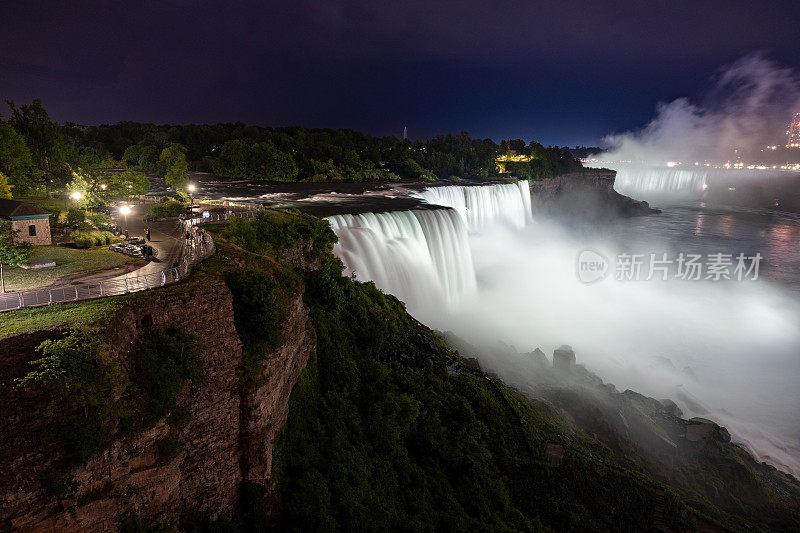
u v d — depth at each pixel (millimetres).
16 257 24438
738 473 31750
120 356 14820
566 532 25578
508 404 31766
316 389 25484
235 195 80500
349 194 83875
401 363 33031
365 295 36781
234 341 18453
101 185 53375
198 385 16797
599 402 35781
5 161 51031
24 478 12016
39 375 12914
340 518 19531
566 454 29000
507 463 27922
